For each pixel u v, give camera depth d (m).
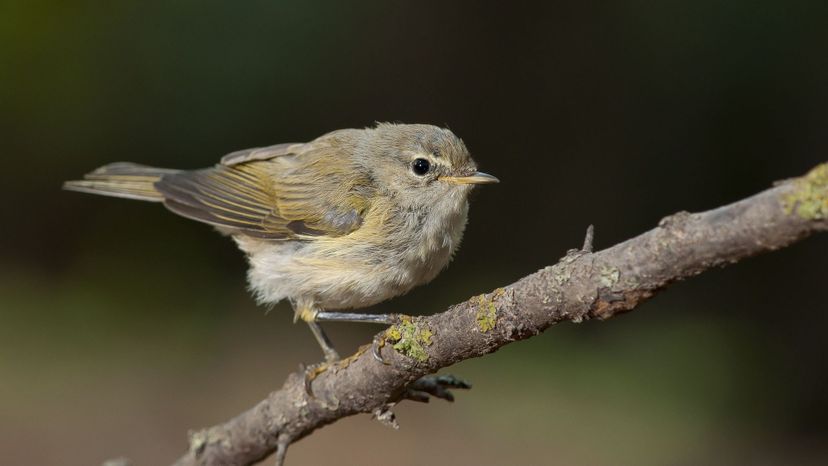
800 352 14.01
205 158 15.34
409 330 4.57
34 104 15.53
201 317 14.77
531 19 16.27
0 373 12.80
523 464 11.45
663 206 15.88
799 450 12.58
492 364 13.47
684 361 13.47
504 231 16.45
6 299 14.66
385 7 15.90
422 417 12.62
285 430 5.67
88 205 16.14
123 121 15.36
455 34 16.36
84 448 11.40
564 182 16.39
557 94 16.30
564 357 13.53
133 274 15.41
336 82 15.70
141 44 15.16
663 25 15.10
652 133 15.78
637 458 11.75
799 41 14.38
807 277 14.47
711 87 15.06
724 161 15.39
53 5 15.39
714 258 3.38
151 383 13.05
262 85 15.19
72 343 13.90
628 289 3.66
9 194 16.03
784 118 14.83
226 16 15.03
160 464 11.30
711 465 11.87
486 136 16.53
